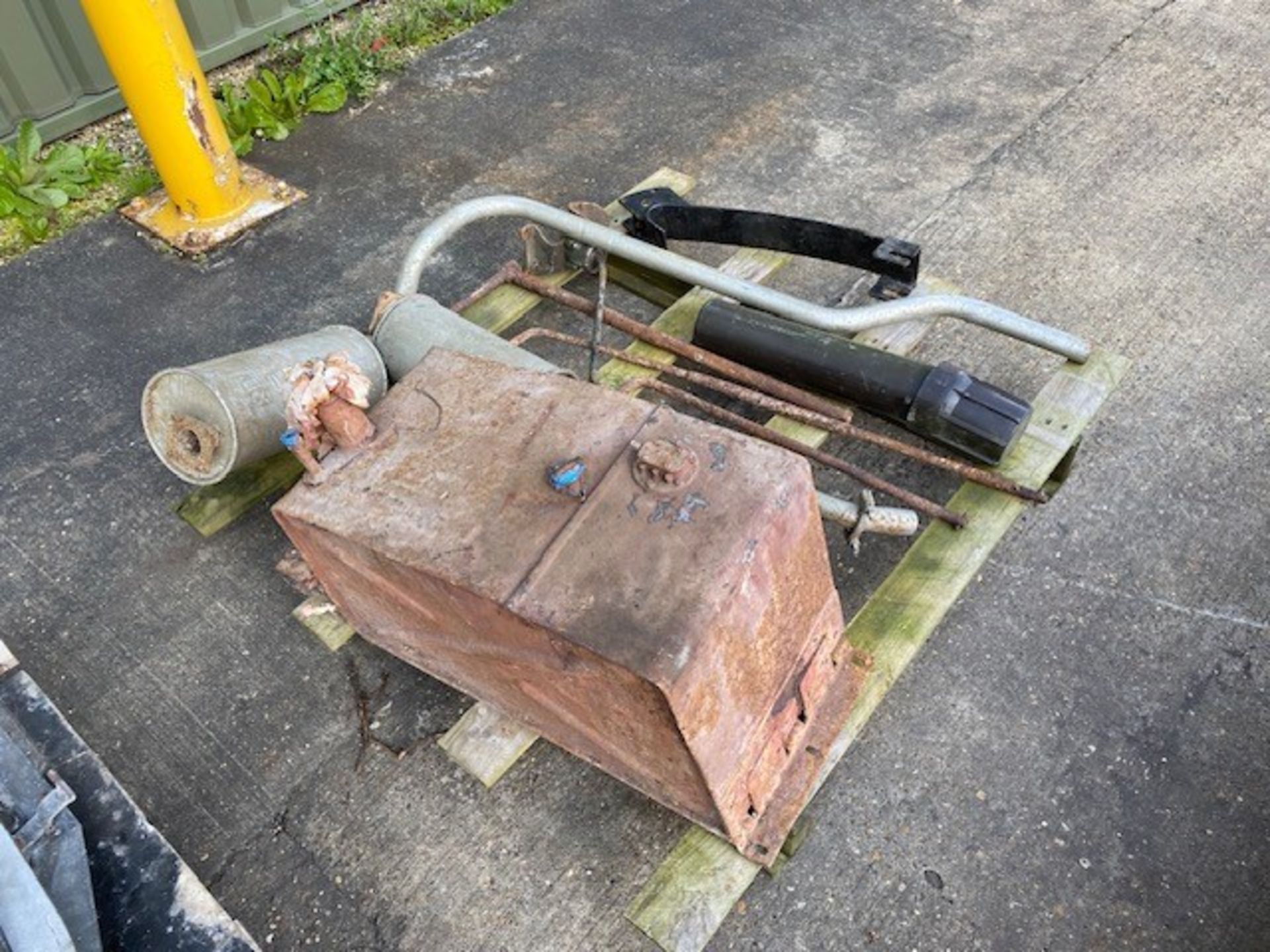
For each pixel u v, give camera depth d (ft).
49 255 9.95
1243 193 9.58
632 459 4.79
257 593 7.12
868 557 7.04
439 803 6.07
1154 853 5.70
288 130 11.27
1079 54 11.48
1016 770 6.05
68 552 7.44
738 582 4.34
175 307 9.30
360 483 5.10
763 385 7.32
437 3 12.98
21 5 10.40
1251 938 5.39
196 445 6.67
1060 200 9.67
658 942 5.30
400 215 10.12
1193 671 6.41
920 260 9.15
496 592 4.44
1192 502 7.25
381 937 5.61
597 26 12.62
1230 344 8.26
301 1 12.84
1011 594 6.82
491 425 5.16
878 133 10.63
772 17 12.55
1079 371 7.38
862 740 6.19
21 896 4.35
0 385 8.70
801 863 5.72
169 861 5.08
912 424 6.82
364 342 6.98
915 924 5.49
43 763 5.33
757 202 9.94
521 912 5.63
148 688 6.68
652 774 5.15
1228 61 11.17
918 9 12.45
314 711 6.51
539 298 8.35
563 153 10.74
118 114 11.84
